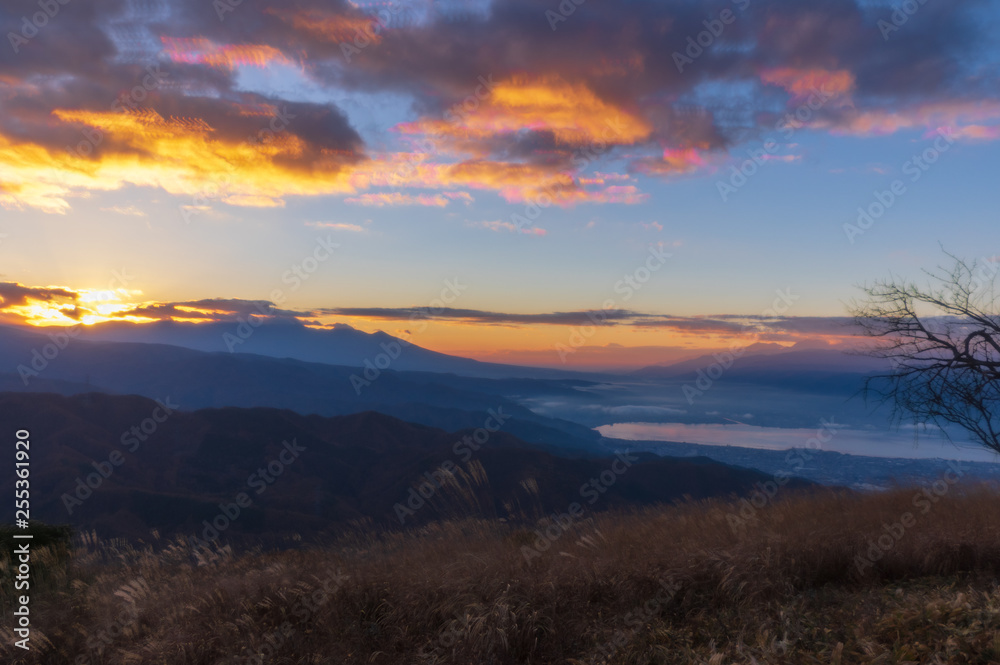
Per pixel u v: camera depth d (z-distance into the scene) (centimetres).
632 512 883
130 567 779
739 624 493
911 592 521
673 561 593
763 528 680
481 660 477
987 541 596
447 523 779
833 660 384
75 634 601
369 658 503
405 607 565
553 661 477
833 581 579
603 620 526
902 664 367
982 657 365
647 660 453
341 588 605
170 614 601
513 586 556
